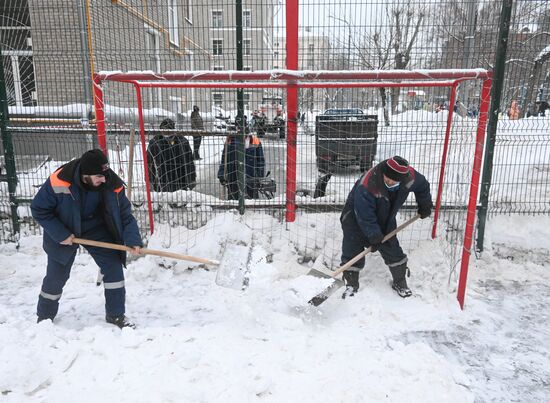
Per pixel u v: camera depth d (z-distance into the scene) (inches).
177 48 215.3
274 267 189.8
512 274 190.9
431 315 157.9
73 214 131.9
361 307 160.7
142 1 305.4
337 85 181.5
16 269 195.2
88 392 108.3
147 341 133.0
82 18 257.0
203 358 121.2
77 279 186.5
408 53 202.8
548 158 245.3
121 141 226.1
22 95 247.6
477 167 155.6
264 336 137.3
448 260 189.0
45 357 118.7
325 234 202.4
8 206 217.8
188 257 148.7
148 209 203.3
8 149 212.5
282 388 111.0
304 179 214.1
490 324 152.3
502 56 188.5
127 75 169.3
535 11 270.2
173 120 246.2
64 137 233.0
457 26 205.0
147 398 105.9
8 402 104.3
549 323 154.3
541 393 116.6
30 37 253.8
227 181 215.2
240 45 200.4
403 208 207.6
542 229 200.7
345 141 205.8
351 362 122.8
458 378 121.7
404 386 112.9
